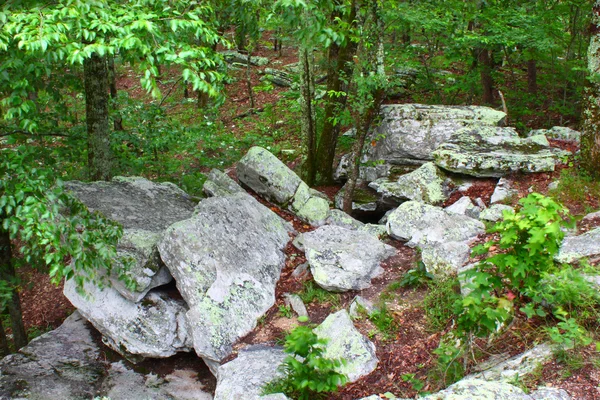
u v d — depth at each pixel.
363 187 9.06
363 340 4.46
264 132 13.50
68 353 5.54
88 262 4.27
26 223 3.76
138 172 8.45
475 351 4.04
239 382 4.14
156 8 4.05
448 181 7.73
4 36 3.37
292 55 20.53
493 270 3.97
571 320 3.52
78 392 4.98
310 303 5.53
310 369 3.76
